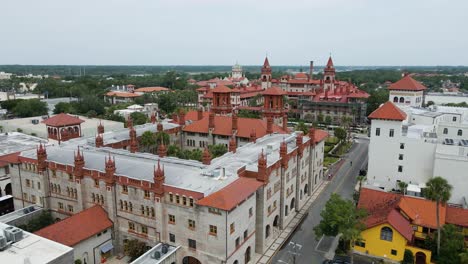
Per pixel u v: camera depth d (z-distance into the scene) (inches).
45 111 7736.2
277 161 2965.1
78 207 2928.2
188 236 2385.6
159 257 2357.3
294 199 3484.3
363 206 2970.0
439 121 4726.9
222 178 2566.4
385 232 2608.3
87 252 2554.1
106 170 2667.3
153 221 2544.3
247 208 2495.1
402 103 5442.9
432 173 3695.9
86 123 6063.0
